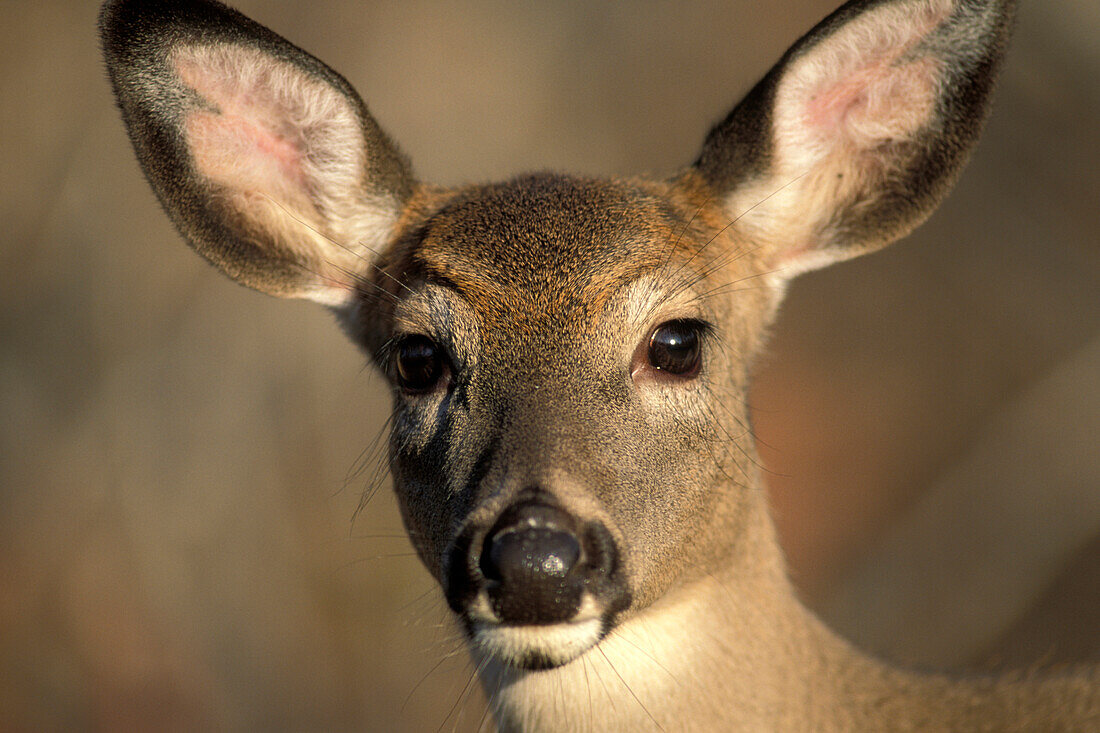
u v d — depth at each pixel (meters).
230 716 13.25
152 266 14.91
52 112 15.09
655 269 7.32
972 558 14.25
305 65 8.18
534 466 6.75
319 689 13.19
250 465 14.34
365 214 8.38
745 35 19.23
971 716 8.28
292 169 8.46
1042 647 13.70
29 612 13.67
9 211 14.95
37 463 14.27
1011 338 17.16
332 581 13.66
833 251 8.51
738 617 7.67
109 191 15.04
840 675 8.12
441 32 17.38
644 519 7.10
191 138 8.16
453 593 6.75
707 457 7.46
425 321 7.41
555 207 7.63
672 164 18.55
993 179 17.28
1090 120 16.67
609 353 7.20
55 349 14.68
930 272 17.75
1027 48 16.45
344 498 14.14
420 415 7.45
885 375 17.48
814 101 8.25
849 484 16.39
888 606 14.09
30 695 13.34
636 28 18.86
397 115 17.08
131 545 13.96
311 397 14.54
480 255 7.39
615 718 7.51
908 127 8.20
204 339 14.69
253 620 13.67
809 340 18.05
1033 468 14.53
